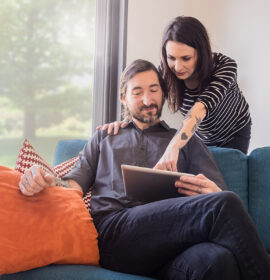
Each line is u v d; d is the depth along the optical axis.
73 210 1.35
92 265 1.32
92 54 2.52
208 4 2.73
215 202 1.13
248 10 2.47
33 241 1.22
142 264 1.24
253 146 2.47
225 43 2.64
